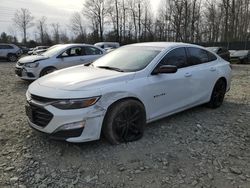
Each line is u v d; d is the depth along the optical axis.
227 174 3.70
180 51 5.51
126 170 3.72
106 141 4.46
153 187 3.39
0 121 5.50
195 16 46.06
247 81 11.08
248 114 6.17
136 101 4.45
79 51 10.91
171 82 5.03
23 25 71.19
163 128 5.14
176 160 4.00
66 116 3.85
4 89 9.01
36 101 4.12
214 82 6.19
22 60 10.19
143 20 59.62
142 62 4.91
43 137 4.66
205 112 6.20
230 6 39.78
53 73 4.95
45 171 3.69
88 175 3.61
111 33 60.19
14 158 4.00
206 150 4.34
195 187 3.41
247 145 4.57
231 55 24.73
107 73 4.59
